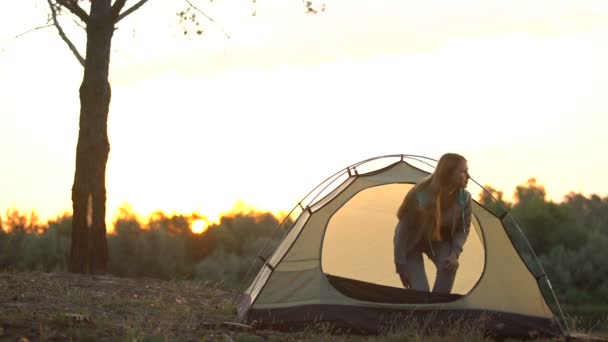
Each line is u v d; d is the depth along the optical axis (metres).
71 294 8.73
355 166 8.58
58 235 33.16
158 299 9.18
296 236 7.79
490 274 7.75
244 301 8.38
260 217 41.41
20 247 30.39
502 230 7.87
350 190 8.05
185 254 39.34
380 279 8.98
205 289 10.97
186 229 39.97
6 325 6.11
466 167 7.73
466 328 7.37
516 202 37.72
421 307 7.53
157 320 7.39
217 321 7.63
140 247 37.72
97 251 13.15
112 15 13.32
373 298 7.55
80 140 13.30
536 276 7.75
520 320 7.60
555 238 35.41
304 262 7.69
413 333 7.14
